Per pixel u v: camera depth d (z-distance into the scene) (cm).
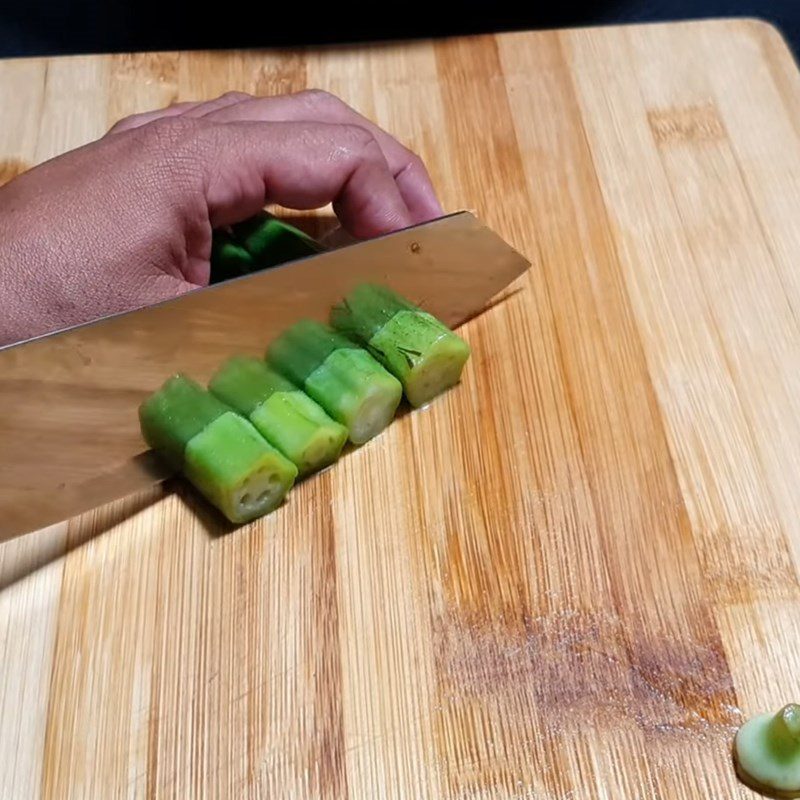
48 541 31
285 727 29
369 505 32
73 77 40
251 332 30
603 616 30
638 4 47
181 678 30
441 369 33
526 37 41
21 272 29
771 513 32
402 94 40
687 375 34
